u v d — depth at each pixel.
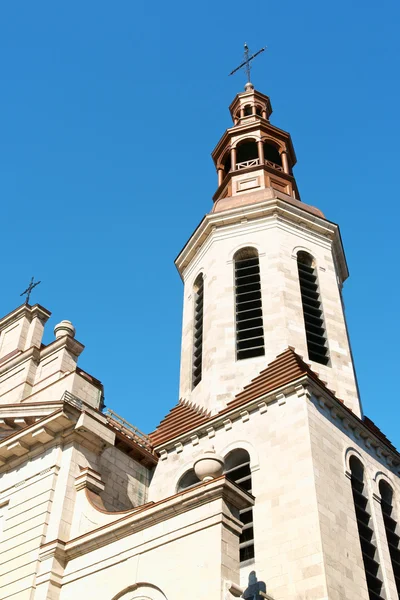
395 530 26.91
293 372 27.25
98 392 27.67
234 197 39.22
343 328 33.66
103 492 25.75
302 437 24.86
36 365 29.78
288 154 45.09
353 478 26.34
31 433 25.56
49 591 21.66
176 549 19.94
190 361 34.16
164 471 28.48
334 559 21.84
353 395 30.69
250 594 22.22
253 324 33.09
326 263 36.50
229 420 27.78
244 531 24.36
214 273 35.50
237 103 49.03
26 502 24.61
